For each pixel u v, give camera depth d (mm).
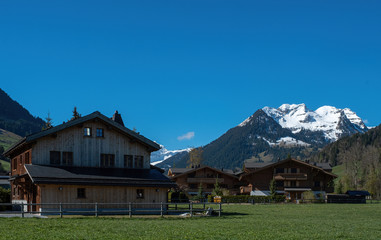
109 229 29703
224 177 113375
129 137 51594
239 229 31719
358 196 101938
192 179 110312
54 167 45719
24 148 48750
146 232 28703
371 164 170250
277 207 69750
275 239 26969
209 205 75188
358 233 30969
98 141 49500
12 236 25391
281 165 108062
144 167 52219
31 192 46250
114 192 46000
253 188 107375
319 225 36625
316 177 110625
